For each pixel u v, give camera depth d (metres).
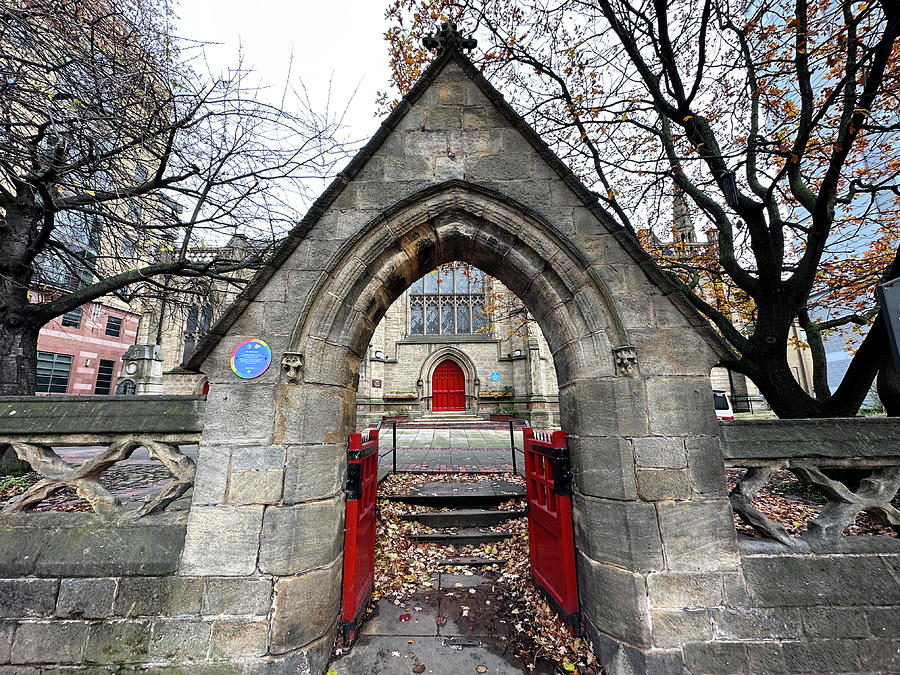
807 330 6.29
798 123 4.88
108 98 4.64
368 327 3.24
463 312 18.80
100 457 2.74
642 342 2.79
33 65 4.21
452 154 3.21
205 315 9.59
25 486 5.25
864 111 3.37
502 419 16.41
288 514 2.55
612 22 5.26
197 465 2.63
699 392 2.74
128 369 17.47
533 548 3.59
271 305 2.86
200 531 2.55
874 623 2.44
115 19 4.82
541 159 3.17
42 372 17.22
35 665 2.41
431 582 3.71
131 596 2.49
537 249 2.97
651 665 2.35
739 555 2.55
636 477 2.61
